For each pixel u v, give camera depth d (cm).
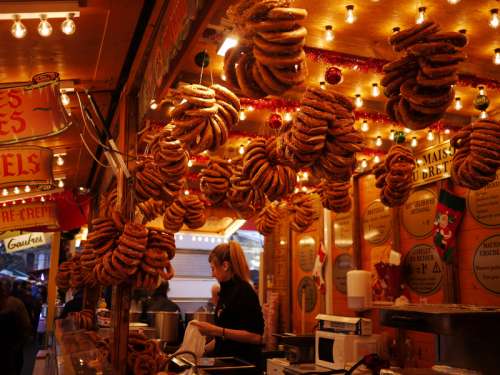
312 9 250
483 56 287
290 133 170
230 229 805
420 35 133
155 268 247
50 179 379
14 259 1952
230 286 340
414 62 139
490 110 369
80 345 263
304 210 401
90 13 239
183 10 169
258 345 318
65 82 325
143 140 311
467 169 219
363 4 243
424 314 191
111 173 442
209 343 353
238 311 321
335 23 261
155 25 240
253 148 221
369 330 316
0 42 261
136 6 235
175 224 332
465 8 242
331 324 334
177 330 500
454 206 315
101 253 249
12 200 541
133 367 257
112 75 321
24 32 220
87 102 366
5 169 370
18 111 276
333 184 324
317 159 172
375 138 441
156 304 557
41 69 304
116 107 376
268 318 578
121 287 258
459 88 324
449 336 235
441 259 319
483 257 298
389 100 151
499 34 263
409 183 275
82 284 498
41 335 1177
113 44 275
